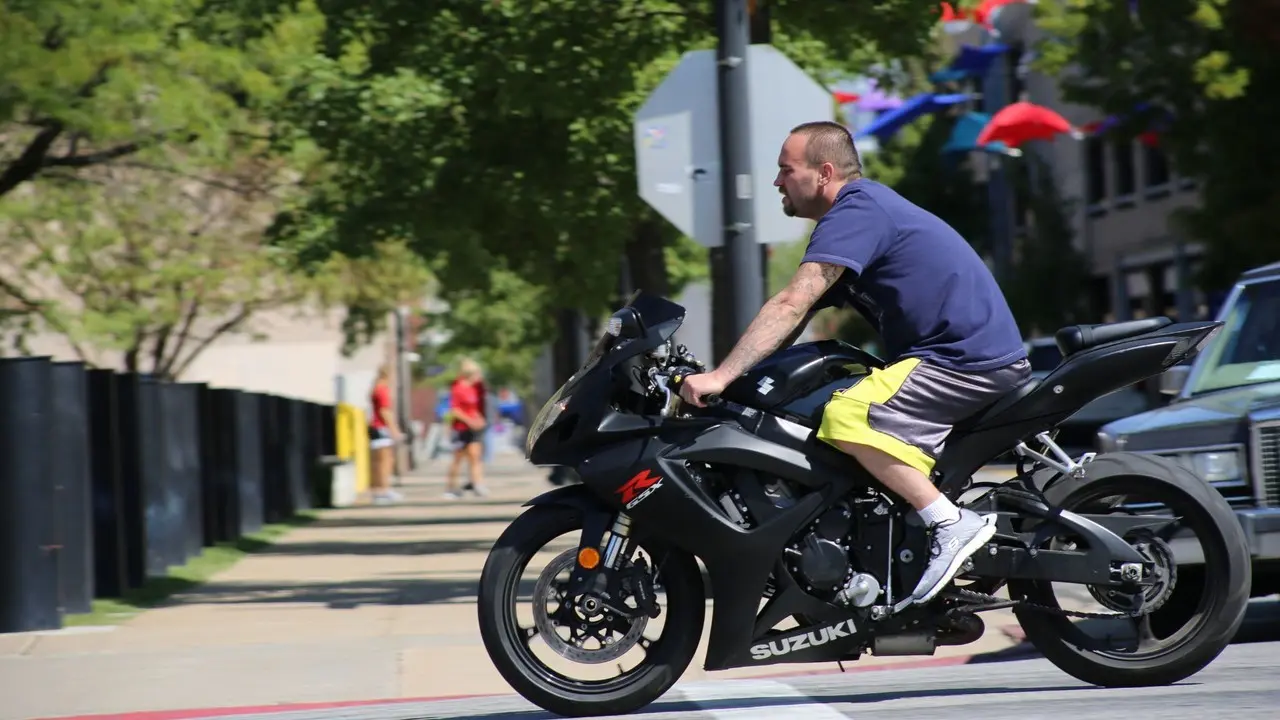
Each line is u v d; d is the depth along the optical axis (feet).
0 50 106.22
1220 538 46.19
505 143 113.09
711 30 90.74
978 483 46.47
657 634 66.90
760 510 44.27
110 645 70.18
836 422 43.83
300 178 185.57
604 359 44.34
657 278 136.87
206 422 119.44
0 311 168.04
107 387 88.02
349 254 126.82
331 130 118.83
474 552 116.57
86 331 167.43
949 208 319.88
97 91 113.91
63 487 79.56
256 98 127.34
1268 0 142.20
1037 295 291.99
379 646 67.21
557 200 116.26
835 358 45.01
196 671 61.93
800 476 44.21
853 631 44.65
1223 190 164.55
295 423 173.17
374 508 182.19
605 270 144.15
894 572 44.68
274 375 327.06
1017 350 45.16
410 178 119.03
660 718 45.37
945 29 128.67
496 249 130.52
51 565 75.46
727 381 43.55
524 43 91.66
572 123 109.50
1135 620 47.42
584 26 90.27
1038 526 45.83
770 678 55.21
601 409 44.21
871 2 87.61
